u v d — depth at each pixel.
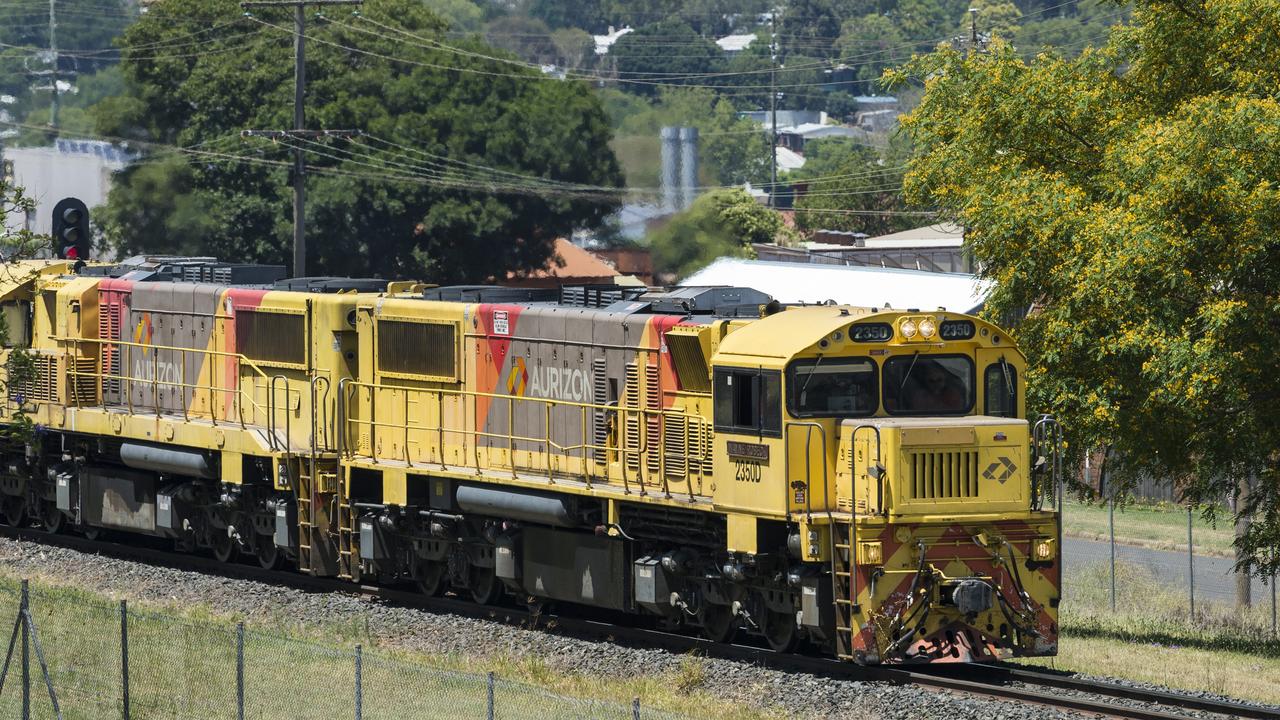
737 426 38.84
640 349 42.78
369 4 151.50
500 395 46.88
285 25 145.75
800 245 165.62
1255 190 45.25
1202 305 47.16
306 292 54.16
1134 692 35.50
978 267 70.75
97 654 41.47
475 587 48.84
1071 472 52.31
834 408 38.16
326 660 40.66
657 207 158.12
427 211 143.50
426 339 49.44
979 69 54.25
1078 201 50.09
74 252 65.12
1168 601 63.72
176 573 53.78
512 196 146.62
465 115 145.75
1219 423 49.53
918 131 57.03
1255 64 49.09
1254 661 46.50
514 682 36.38
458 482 48.00
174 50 143.12
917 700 34.97
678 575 41.88
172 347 57.69
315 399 51.28
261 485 54.19
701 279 103.44
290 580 53.25
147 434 56.84
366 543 50.31
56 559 57.16
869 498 37.06
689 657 39.53
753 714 34.94
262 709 36.09
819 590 37.44
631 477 43.06
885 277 97.44
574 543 44.69
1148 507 102.69
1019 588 37.62
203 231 139.50
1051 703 34.94
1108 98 53.41
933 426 37.03
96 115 144.88
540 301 49.00
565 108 149.38
